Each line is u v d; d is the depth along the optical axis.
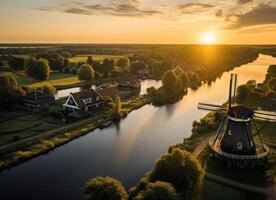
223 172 42.62
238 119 45.00
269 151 48.03
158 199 30.08
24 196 38.00
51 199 37.38
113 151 52.44
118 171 44.97
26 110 74.00
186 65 151.75
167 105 87.50
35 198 37.56
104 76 129.12
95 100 77.75
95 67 136.75
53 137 56.69
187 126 67.56
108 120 69.25
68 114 69.38
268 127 61.66
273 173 42.31
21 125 62.47
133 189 37.59
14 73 127.62
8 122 64.44
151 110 81.62
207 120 62.41
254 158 43.31
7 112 72.00
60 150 52.69
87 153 51.47
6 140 54.06
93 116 71.56
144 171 45.03
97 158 49.47
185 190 34.94
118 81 112.81
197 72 131.88
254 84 101.88
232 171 43.00
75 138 58.50
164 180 35.44
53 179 42.34
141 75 142.50
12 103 75.44
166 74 96.69
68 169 45.44
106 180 31.84
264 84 103.88
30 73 116.81
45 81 116.69
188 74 117.69
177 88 99.12
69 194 38.53
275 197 36.41
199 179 37.09
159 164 36.78
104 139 58.41
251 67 185.88
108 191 30.59
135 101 88.56
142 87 116.31
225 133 47.09
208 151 49.62
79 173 44.16
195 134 58.03
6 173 44.00
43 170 45.03
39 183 41.25
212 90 110.44
